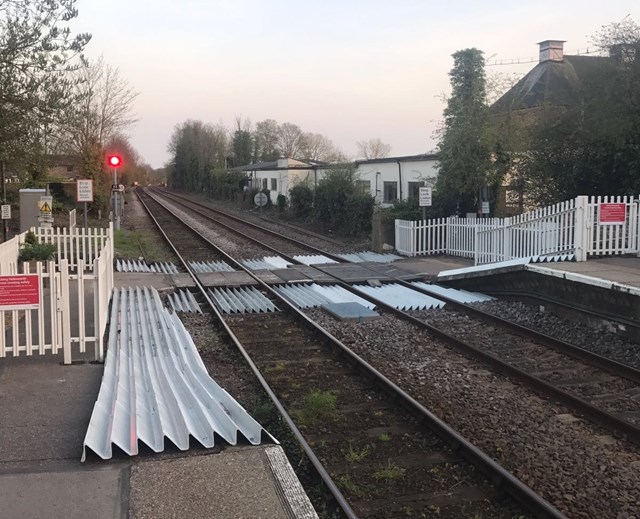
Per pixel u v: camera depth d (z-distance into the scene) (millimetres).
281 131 96562
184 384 7160
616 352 9953
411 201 23422
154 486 4844
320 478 5473
